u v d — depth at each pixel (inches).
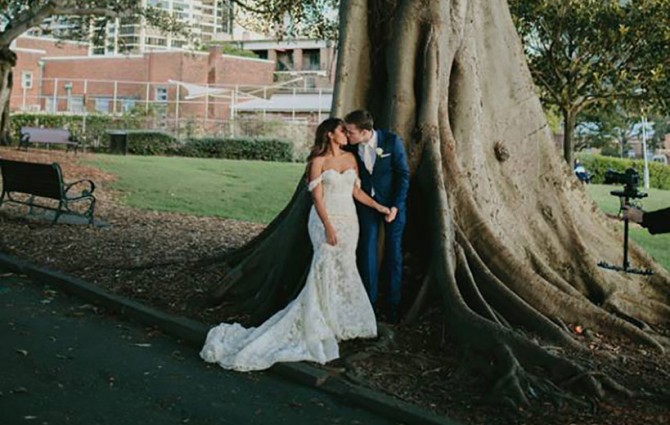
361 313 244.8
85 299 316.2
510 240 302.0
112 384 216.4
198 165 991.0
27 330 267.1
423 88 294.2
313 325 234.2
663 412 199.6
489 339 225.3
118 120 1407.5
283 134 1400.1
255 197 723.4
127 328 276.5
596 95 684.1
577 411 199.2
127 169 877.8
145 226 505.0
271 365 230.1
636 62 644.7
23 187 506.9
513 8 645.9
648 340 258.5
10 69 1107.3
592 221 332.5
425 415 193.6
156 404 202.7
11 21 1018.1
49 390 209.0
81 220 505.0
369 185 263.7
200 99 1849.2
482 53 327.9
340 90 305.6
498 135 323.6
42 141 1079.0
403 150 266.4
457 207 285.7
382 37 311.0
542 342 244.8
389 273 264.8
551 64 674.8
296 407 204.4
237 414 198.2
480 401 204.1
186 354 248.1
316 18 594.2
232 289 296.0
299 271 281.1
